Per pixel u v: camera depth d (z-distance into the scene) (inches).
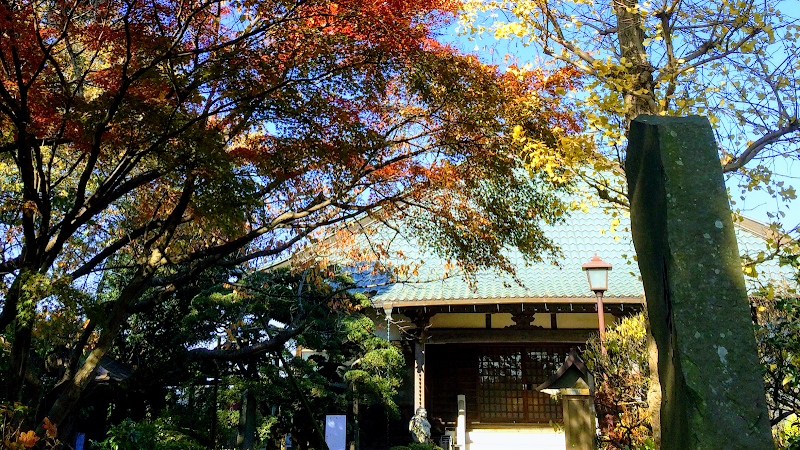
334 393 558.6
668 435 126.4
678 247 120.6
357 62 298.7
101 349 316.8
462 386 697.6
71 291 263.7
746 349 111.8
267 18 290.0
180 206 333.1
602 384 426.9
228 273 608.4
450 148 355.9
